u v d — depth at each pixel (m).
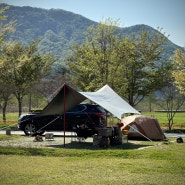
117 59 31.27
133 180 9.32
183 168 11.05
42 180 9.25
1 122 36.94
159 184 8.91
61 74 45.53
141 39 31.73
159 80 30.73
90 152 13.88
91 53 32.12
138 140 20.27
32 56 33.16
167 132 28.38
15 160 12.37
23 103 61.66
